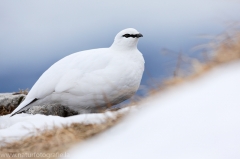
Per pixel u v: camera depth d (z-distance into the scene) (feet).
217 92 24.47
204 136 21.42
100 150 25.90
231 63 28.53
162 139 23.07
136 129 25.91
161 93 30.83
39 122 36.60
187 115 23.72
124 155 23.68
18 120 42.93
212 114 22.66
